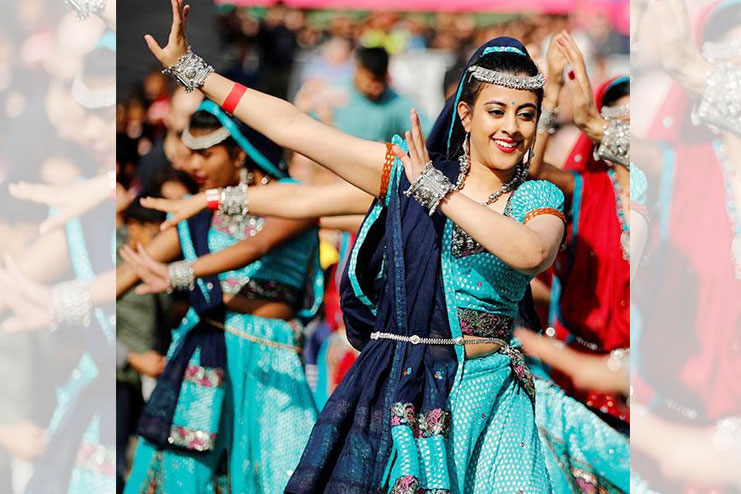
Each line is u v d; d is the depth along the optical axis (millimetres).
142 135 8680
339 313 8391
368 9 10906
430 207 4473
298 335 6551
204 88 4914
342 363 8289
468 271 4688
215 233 6496
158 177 8133
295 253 6492
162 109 8961
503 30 10617
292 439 6328
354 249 4859
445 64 10812
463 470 4582
